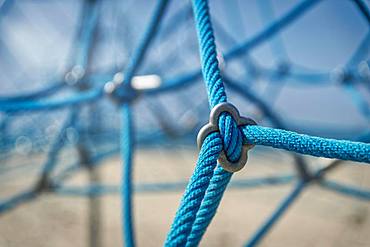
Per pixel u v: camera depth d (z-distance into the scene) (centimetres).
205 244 170
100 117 242
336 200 231
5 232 168
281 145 45
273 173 288
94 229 173
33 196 135
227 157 46
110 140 294
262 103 97
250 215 205
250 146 47
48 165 136
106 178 249
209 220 46
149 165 312
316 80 202
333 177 271
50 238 165
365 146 43
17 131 286
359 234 185
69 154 251
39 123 294
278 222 196
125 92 84
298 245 171
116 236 171
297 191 101
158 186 153
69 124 142
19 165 269
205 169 45
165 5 77
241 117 47
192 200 45
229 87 92
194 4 56
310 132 278
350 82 165
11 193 223
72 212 194
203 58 52
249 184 151
